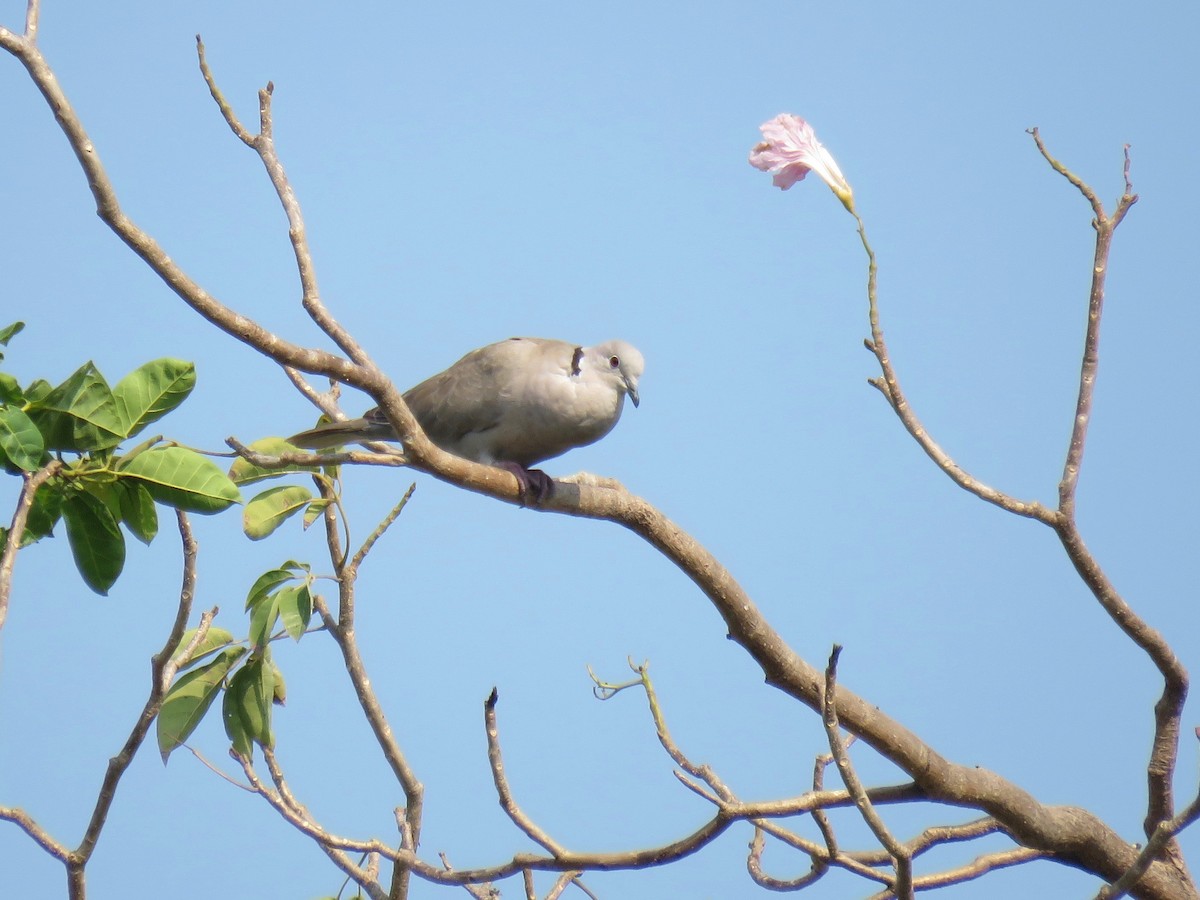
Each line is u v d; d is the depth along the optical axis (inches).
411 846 430.0
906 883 346.0
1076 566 390.3
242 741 420.8
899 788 441.1
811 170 373.1
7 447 343.0
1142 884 442.0
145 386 363.6
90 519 372.2
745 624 434.9
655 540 430.6
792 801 378.6
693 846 379.9
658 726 455.5
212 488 364.5
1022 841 444.8
